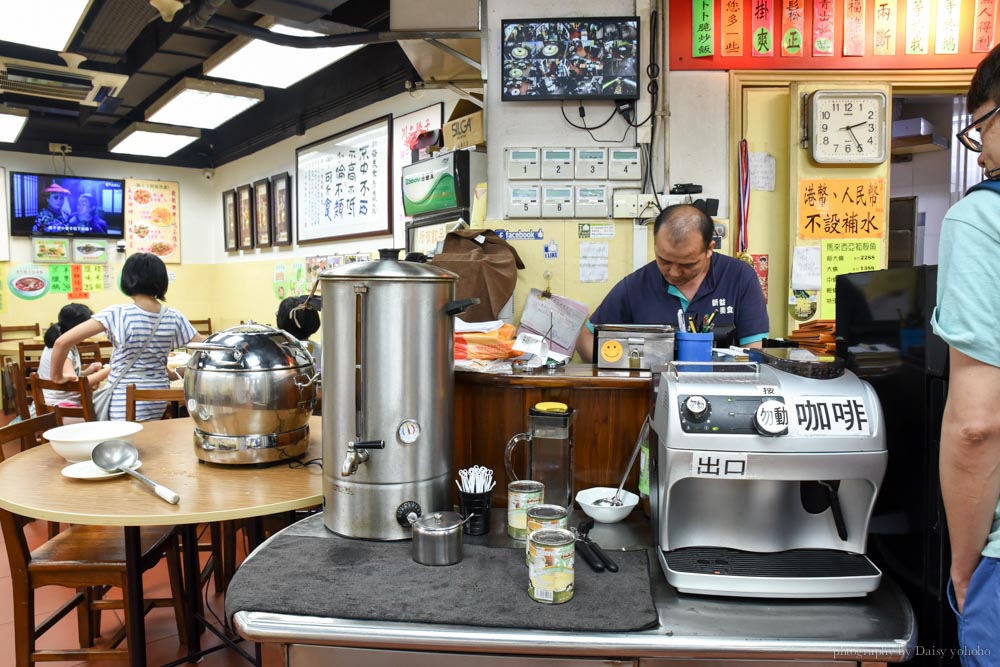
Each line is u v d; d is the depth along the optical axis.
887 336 1.36
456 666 1.11
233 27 3.23
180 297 8.22
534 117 3.02
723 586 1.18
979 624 1.04
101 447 1.84
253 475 1.83
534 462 1.59
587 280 3.07
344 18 4.79
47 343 4.27
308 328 3.10
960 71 3.15
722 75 3.18
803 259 3.14
